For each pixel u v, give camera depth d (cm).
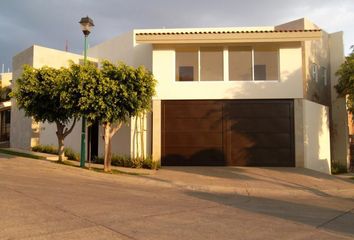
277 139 1902
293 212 955
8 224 671
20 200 873
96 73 1504
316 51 2405
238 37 1880
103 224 706
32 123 2436
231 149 1911
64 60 2612
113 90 1491
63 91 1537
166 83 1944
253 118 1916
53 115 1803
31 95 1784
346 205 1120
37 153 2238
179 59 1969
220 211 913
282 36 1866
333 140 2566
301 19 2303
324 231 750
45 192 1005
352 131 2839
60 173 1470
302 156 1883
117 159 1872
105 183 1309
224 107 1928
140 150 1939
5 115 3097
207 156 1914
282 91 1911
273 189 1341
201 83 1934
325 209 1031
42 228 657
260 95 1914
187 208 924
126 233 654
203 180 1475
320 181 1541
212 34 1883
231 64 1947
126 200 980
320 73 2459
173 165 1917
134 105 1542
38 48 2506
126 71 1516
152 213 833
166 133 1931
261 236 685
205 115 1930
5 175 1295
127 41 2272
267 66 1942
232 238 662
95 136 2183
